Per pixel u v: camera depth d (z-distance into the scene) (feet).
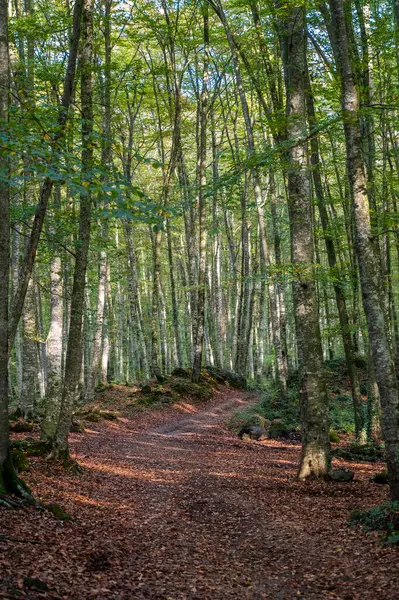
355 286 59.57
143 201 20.45
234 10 79.25
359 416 57.41
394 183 52.24
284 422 71.15
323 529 28.40
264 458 51.96
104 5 74.84
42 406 66.74
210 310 134.31
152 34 78.64
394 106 30.09
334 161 58.75
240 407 88.94
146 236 133.80
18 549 20.63
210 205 125.90
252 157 33.58
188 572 22.31
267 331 151.23
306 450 41.22
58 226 43.27
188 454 52.70
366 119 48.65
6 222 27.55
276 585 21.40
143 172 122.83
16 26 52.80
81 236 40.68
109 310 123.03
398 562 21.79
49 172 18.78
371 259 28.71
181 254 137.59
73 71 36.01
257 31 55.21
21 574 18.12
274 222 76.59
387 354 28.04
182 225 145.07
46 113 28.17
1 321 27.40
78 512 28.96
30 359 59.62
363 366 95.55
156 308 95.25
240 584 21.44
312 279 40.40
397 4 30.78
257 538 27.53
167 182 87.92
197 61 97.40
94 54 65.98
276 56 62.80
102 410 75.82
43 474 36.09
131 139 91.35
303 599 19.90
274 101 56.03
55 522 25.59
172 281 108.27
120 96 86.94
